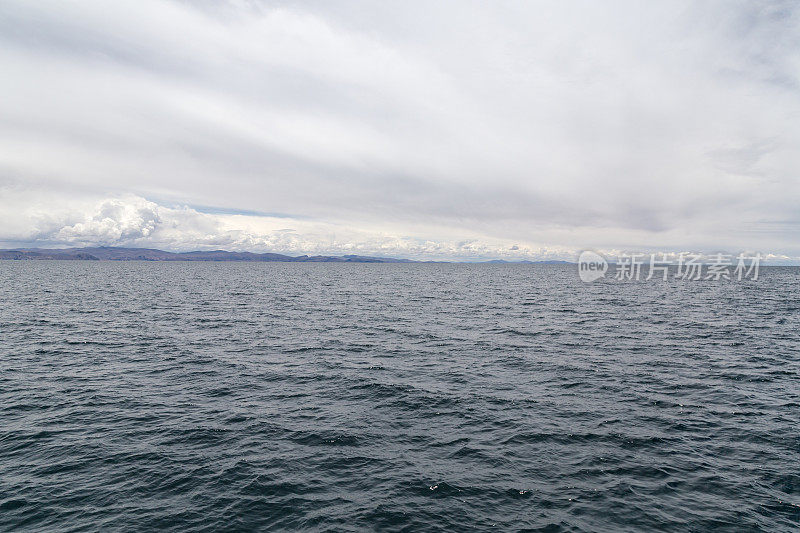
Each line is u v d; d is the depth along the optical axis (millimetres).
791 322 43812
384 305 59375
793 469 14453
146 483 13555
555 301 65188
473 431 17469
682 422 18266
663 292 83438
